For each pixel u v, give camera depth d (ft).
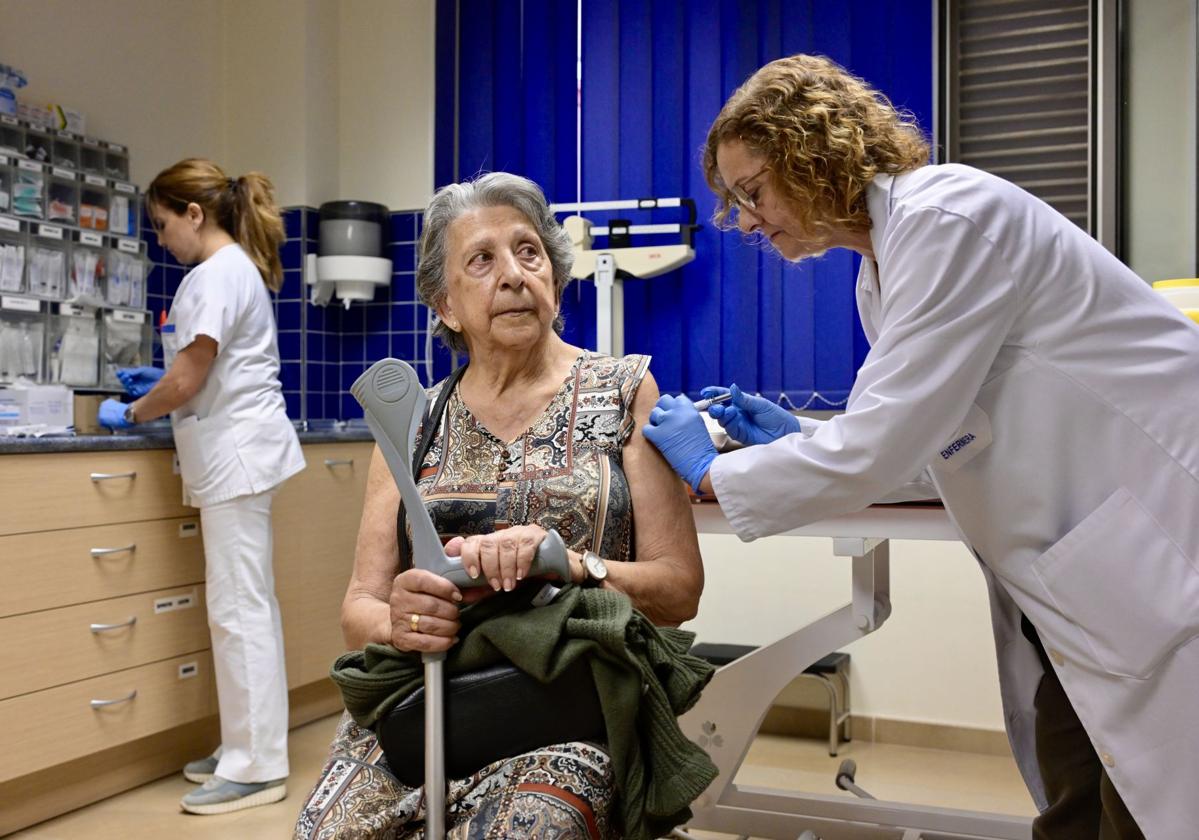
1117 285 4.54
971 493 4.70
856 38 11.37
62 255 10.73
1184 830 4.25
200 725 10.02
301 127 13.19
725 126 4.88
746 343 11.80
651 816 3.66
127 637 8.86
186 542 9.43
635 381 4.58
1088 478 4.47
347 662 3.98
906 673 10.77
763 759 10.33
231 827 8.42
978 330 4.41
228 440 9.01
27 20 11.22
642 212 12.24
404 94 13.41
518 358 4.56
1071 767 5.16
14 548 7.95
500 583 3.62
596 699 3.63
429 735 3.59
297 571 10.65
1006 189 4.57
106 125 12.09
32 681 8.08
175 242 9.34
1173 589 4.27
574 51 12.53
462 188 4.59
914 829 7.14
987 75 11.14
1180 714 4.27
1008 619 5.37
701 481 4.74
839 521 6.11
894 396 4.45
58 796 8.64
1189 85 10.47
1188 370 4.43
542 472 4.37
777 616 11.26
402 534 4.46
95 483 8.60
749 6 11.75
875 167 4.81
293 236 13.25
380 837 3.89
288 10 13.23
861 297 5.45
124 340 11.34
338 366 13.75
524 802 3.49
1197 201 10.47
